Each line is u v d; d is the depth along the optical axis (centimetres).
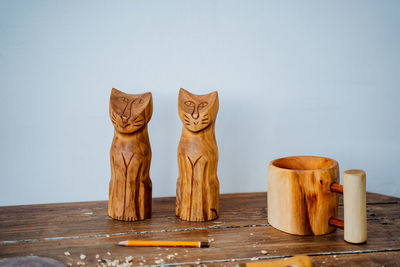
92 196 95
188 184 79
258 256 68
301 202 73
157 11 92
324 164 81
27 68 90
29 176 93
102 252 69
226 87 95
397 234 74
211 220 80
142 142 79
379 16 97
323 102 98
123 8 91
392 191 101
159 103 94
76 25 90
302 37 95
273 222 77
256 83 95
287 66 96
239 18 94
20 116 91
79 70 91
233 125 96
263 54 95
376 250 69
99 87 92
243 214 83
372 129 99
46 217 82
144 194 80
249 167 98
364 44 97
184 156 79
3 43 89
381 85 98
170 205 88
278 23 95
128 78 93
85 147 94
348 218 70
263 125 97
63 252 69
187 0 92
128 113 77
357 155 100
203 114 76
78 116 93
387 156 100
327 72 97
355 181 69
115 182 80
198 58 94
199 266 65
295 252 69
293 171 73
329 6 96
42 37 90
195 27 93
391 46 98
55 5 89
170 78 93
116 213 80
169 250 70
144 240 72
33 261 66
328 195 73
